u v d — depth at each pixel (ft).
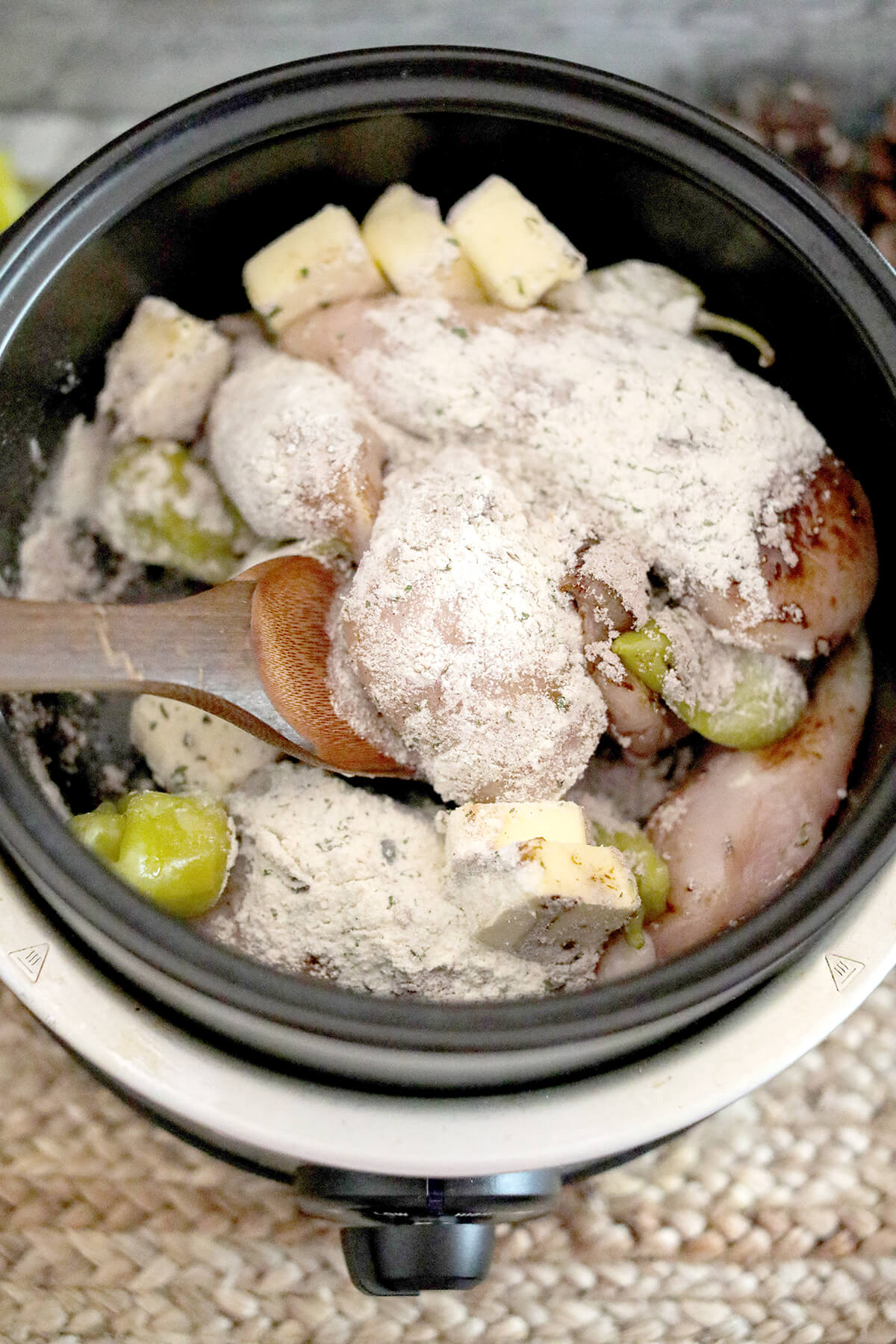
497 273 1.69
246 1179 1.69
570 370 1.62
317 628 1.56
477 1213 1.45
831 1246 1.70
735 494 1.57
